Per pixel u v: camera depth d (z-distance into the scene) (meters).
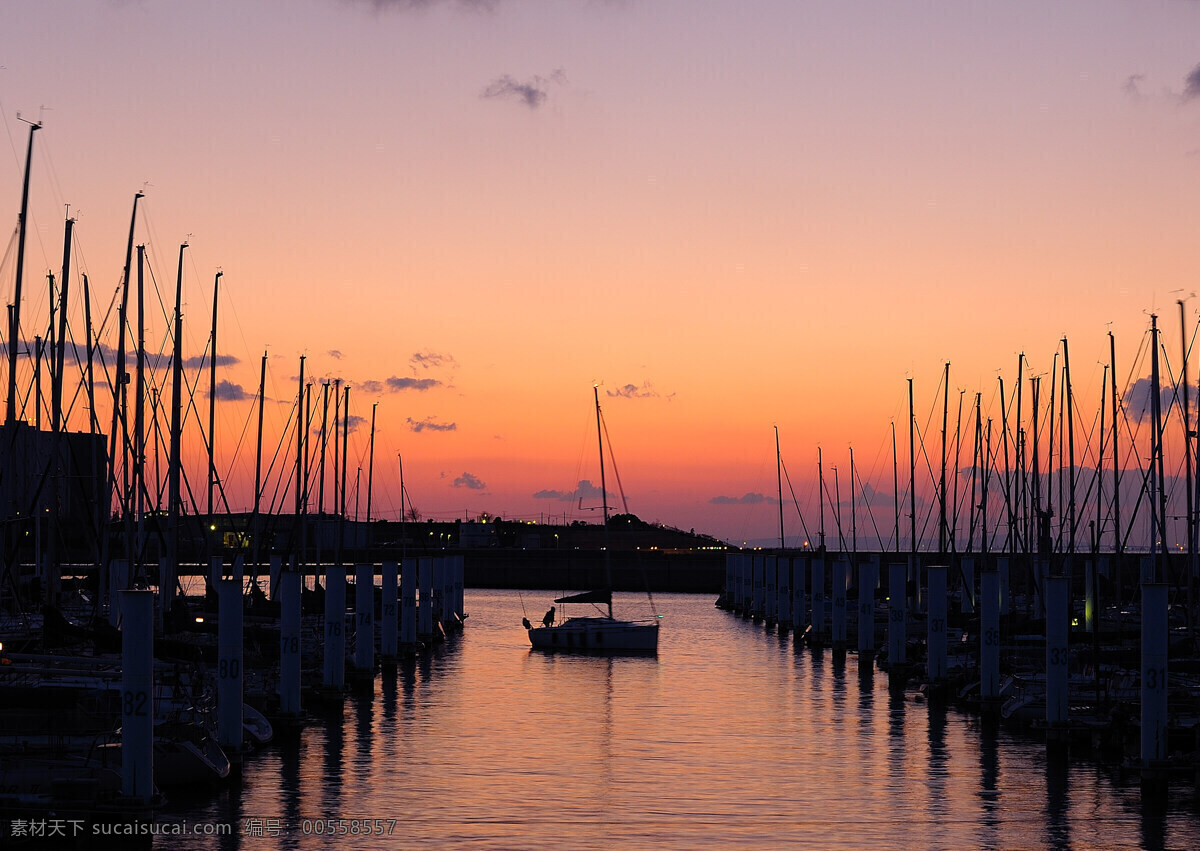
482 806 39.00
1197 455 70.38
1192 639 61.31
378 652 82.94
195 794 40.00
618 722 55.69
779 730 53.81
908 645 75.06
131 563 58.28
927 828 36.97
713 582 185.12
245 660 55.62
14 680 39.06
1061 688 48.06
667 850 34.44
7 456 51.97
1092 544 76.12
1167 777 40.72
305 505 85.06
